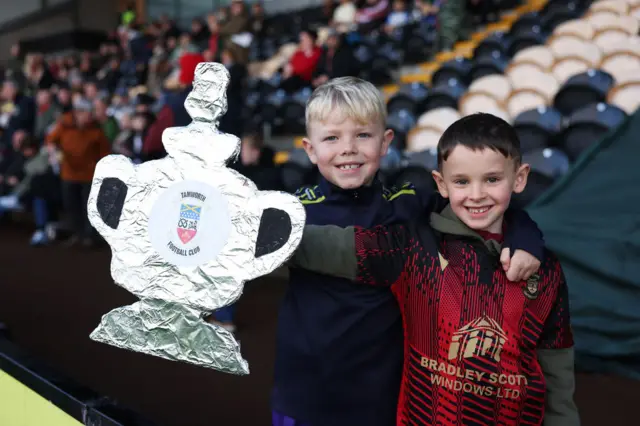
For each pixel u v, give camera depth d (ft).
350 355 3.90
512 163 3.45
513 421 3.46
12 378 5.88
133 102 27.09
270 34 39.04
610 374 8.89
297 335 4.03
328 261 3.72
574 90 16.22
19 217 25.82
